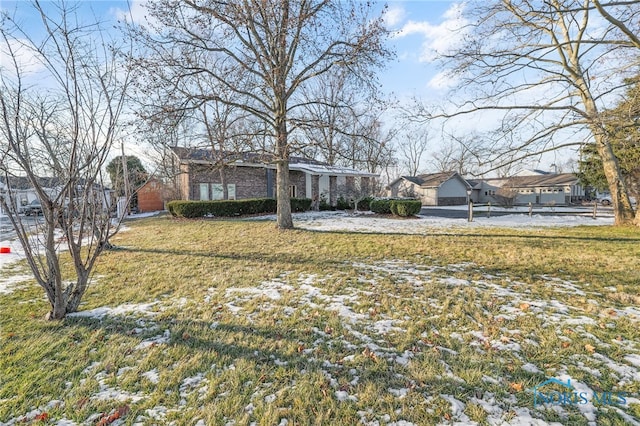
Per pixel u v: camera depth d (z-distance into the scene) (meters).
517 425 2.02
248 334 3.30
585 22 8.30
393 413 2.15
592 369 2.61
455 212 20.56
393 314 3.75
